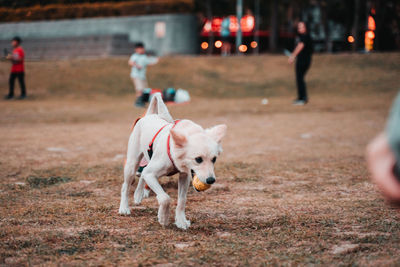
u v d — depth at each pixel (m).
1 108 15.73
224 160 7.65
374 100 18.02
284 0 39.66
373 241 3.79
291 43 40.88
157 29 30.48
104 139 9.93
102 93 20.03
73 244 3.69
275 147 9.02
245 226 4.27
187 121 4.14
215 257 3.45
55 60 24.55
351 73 23.38
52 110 15.59
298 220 4.40
